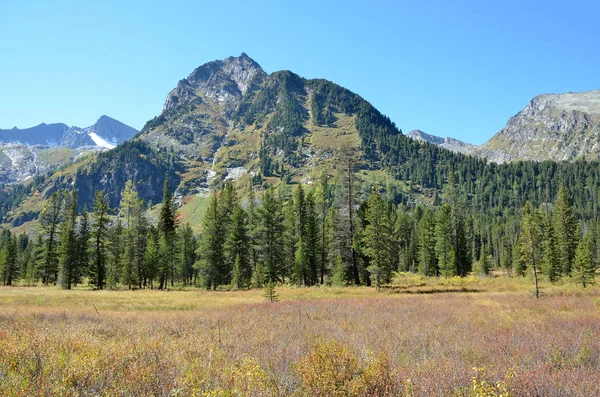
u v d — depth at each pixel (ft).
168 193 250.37
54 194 220.43
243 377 20.66
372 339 36.76
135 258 200.13
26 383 18.70
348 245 150.10
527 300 86.79
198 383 19.75
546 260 169.17
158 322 50.90
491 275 237.04
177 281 257.75
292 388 21.06
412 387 19.95
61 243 188.85
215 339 36.60
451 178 468.34
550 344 33.47
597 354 30.66
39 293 133.18
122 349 27.27
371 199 137.28
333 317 57.31
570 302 80.07
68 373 21.11
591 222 374.02
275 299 94.63
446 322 51.88
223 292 138.82
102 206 183.01
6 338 30.48
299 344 33.71
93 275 187.11
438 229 212.84
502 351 31.89
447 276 197.77
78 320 53.98
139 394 18.67
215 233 186.91
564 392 20.65
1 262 225.76
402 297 101.40
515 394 20.38
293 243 191.62
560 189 215.31
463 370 23.72
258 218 199.00
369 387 20.12
